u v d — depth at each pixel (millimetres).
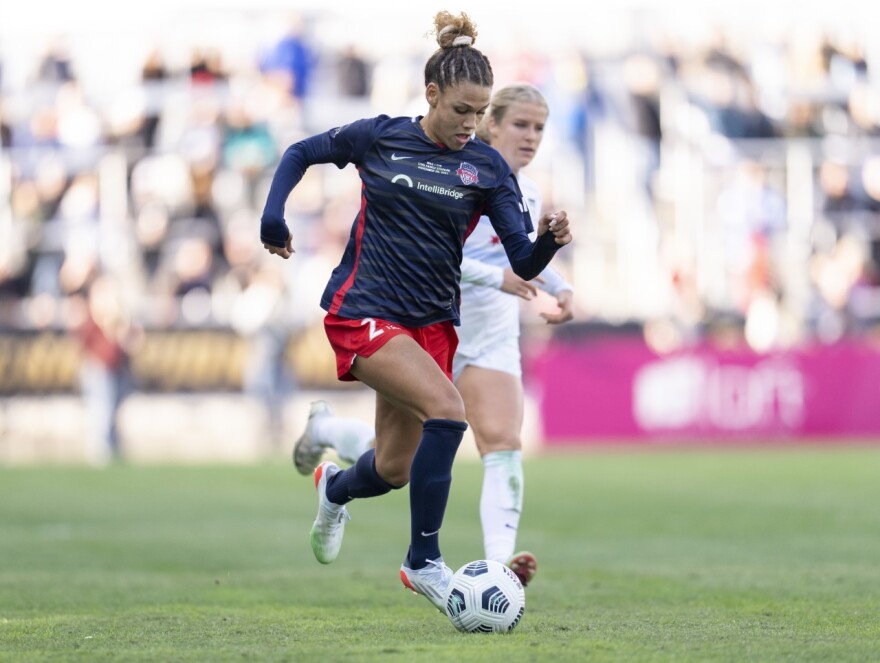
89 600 20500
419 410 15914
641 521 36188
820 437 70938
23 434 73312
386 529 35125
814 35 78125
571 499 42906
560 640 15086
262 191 76812
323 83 77625
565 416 70625
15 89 78000
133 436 72688
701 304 75188
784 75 77812
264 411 73500
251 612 18734
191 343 73750
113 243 76438
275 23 77750
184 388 73312
